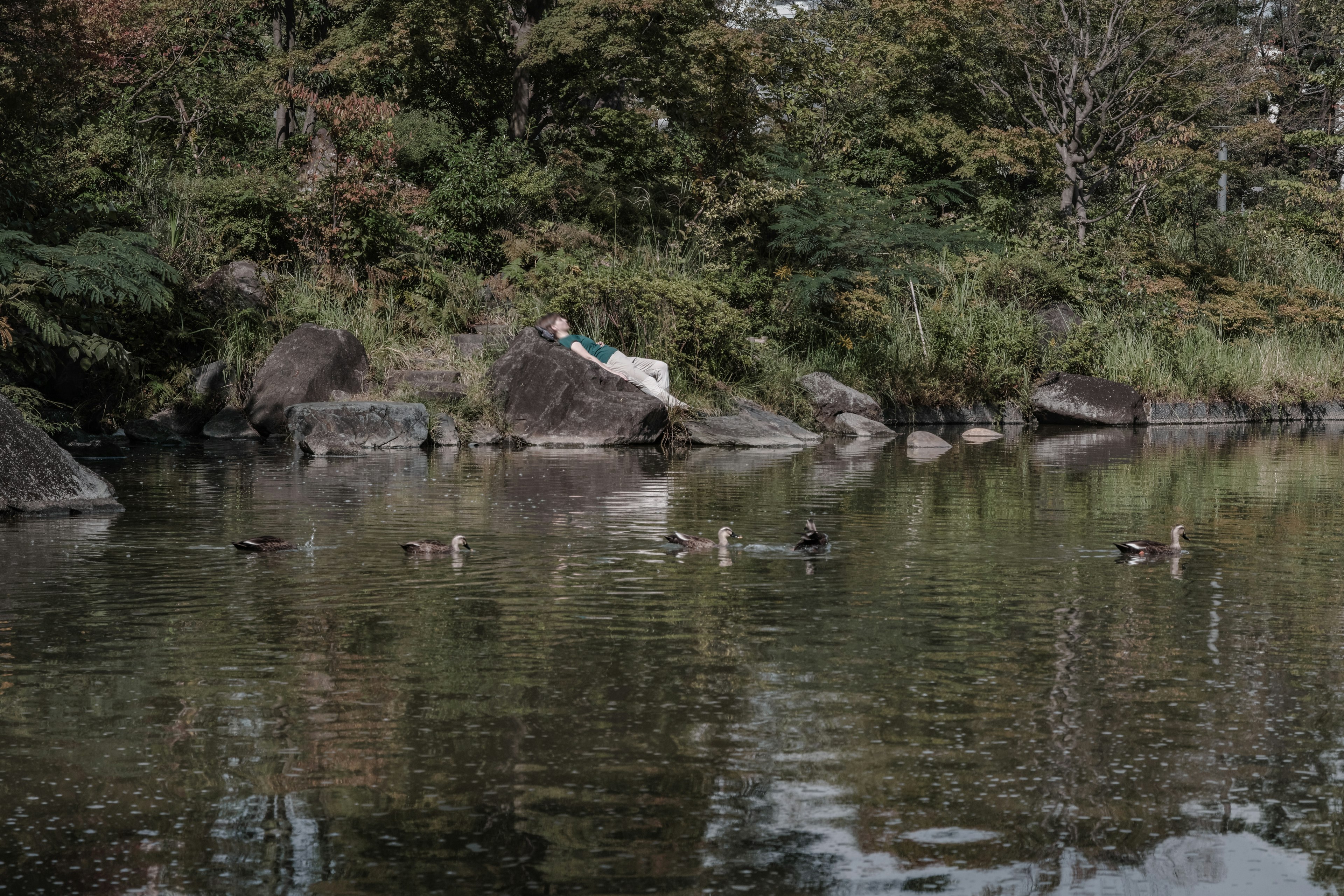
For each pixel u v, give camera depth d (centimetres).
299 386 2150
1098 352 3009
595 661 648
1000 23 3609
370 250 2580
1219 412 3008
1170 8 3662
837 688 598
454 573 899
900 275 3033
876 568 927
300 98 2669
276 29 3719
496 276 2709
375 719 547
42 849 415
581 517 1205
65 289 1822
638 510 1254
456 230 2811
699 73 3234
